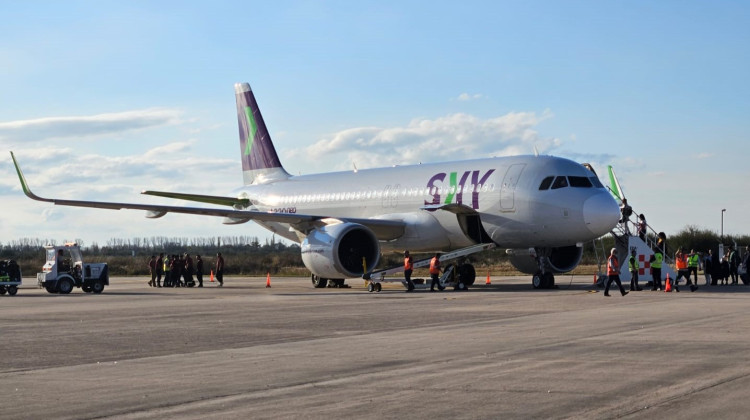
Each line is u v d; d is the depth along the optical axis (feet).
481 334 57.98
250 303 96.53
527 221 115.34
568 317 70.79
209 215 130.11
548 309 79.92
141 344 55.36
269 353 49.70
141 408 33.45
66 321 73.72
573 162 118.11
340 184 144.56
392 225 127.95
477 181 120.88
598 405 32.53
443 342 53.57
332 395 35.58
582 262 255.91
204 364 45.50
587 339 54.03
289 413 31.99
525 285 134.41
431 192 126.82
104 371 43.42
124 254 424.05
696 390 35.27
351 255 126.21
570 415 30.83
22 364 46.47
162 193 149.18
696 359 44.45
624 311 76.59
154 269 160.25
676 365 42.37
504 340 54.08
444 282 123.13
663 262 128.57
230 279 199.52
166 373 42.42
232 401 34.60
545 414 31.12
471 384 37.63
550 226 114.11
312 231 124.26
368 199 137.08
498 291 114.42
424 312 78.33
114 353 50.83
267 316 76.74
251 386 38.09
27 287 157.17
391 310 81.61
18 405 34.35
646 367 41.83
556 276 177.47
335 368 43.14
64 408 33.65
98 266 129.70
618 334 56.80
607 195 114.62
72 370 43.98
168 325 68.85
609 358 45.16
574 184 114.62
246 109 169.17
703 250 284.82
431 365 43.57
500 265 265.75
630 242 129.29
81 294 125.29
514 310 79.25
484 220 119.75
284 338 57.82
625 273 130.21
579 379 38.52
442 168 128.88
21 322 72.90
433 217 126.00
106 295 120.98
